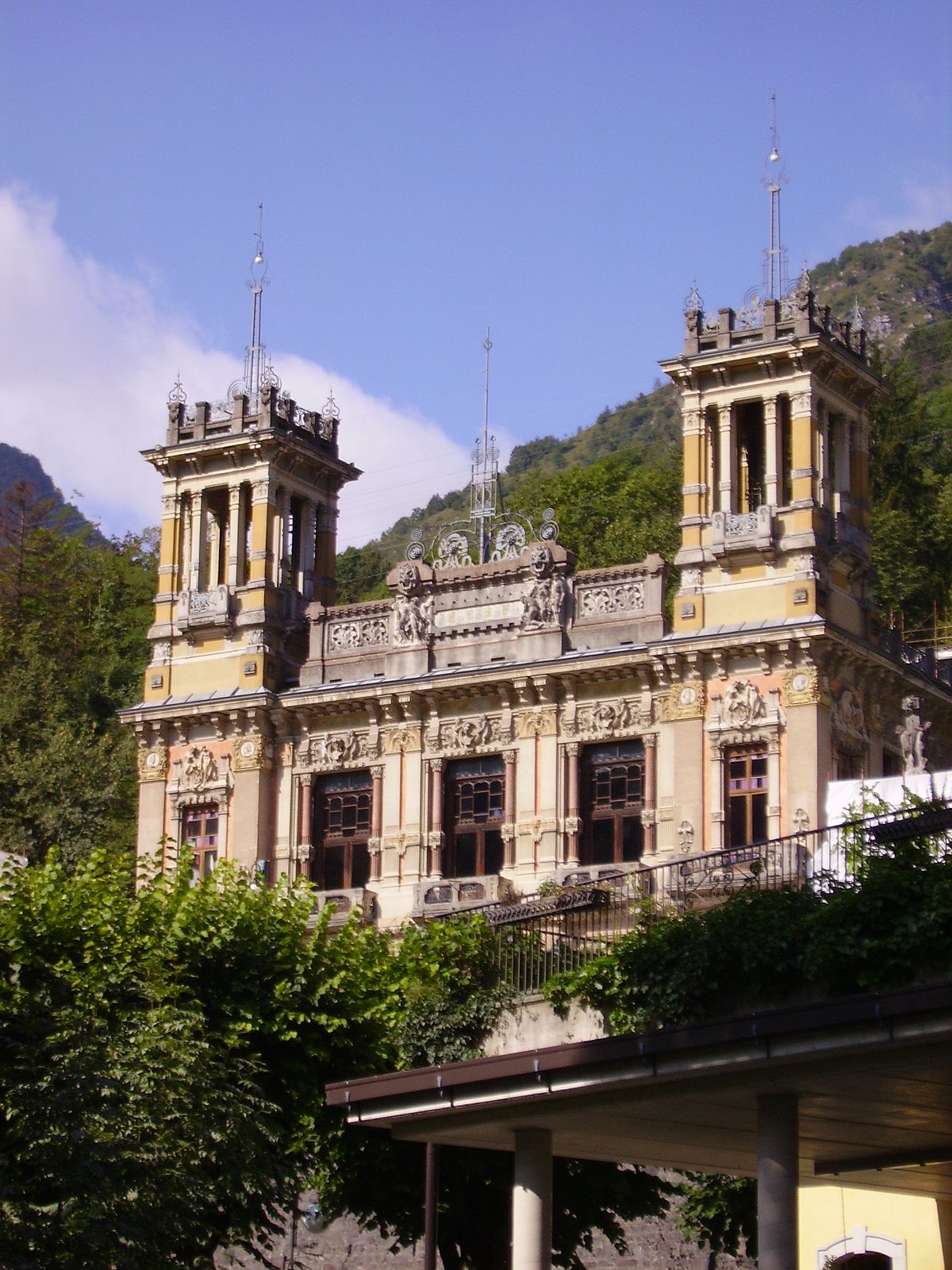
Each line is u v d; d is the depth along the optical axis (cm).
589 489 10394
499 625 7006
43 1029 3900
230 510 7594
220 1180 4025
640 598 6825
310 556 7725
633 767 6731
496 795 6938
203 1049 4125
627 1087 3350
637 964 3403
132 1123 3828
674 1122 3534
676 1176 5556
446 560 7512
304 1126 4462
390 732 7100
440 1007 3950
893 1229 4606
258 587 7438
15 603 11800
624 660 6688
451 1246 4666
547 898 4838
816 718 6391
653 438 17438
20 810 9406
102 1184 3678
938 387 14275
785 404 6781
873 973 3039
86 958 4322
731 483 6756
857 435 7000
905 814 3394
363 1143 4506
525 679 6838
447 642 7100
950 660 7525
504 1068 3422
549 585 6938
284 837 7219
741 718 6494
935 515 10069
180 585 7606
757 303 6825
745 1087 3216
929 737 7188
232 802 7269
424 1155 4562
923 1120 3453
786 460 6900
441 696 7000
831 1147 3775
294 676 7456
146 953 4438
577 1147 3847
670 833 6550
